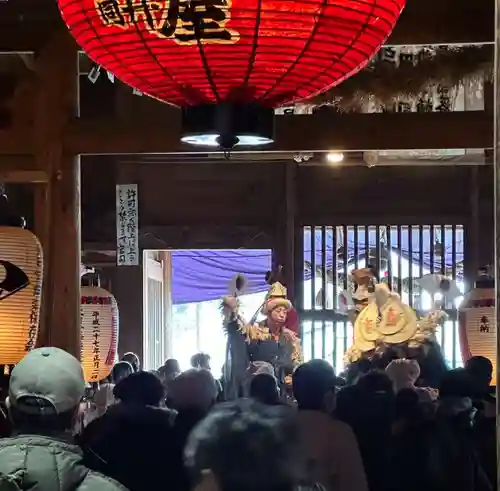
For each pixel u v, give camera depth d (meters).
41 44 4.66
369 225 9.73
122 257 9.06
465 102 6.30
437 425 4.79
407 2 4.56
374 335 7.41
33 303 4.41
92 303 7.19
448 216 9.65
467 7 4.57
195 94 2.77
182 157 9.80
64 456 2.74
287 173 9.73
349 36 2.61
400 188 9.73
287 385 7.31
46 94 4.61
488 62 6.09
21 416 2.81
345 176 9.77
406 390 4.89
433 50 6.12
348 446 4.02
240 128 2.78
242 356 7.46
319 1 2.47
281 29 2.50
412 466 4.74
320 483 3.81
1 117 5.61
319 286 9.77
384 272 9.77
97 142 4.55
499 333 1.89
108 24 2.57
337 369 9.66
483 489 4.75
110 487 2.77
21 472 2.65
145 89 2.86
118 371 7.00
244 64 2.59
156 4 2.45
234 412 3.64
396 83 6.12
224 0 2.43
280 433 3.59
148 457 4.38
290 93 2.78
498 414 1.92
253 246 9.74
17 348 4.37
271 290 7.82
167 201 9.83
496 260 1.92
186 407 4.49
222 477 3.52
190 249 9.79
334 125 4.50
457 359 9.52
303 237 9.80
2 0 4.67
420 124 4.48
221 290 12.46
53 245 4.59
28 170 4.61
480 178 9.59
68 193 4.57
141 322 9.74
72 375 2.90
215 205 9.81
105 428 4.47
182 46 2.54
